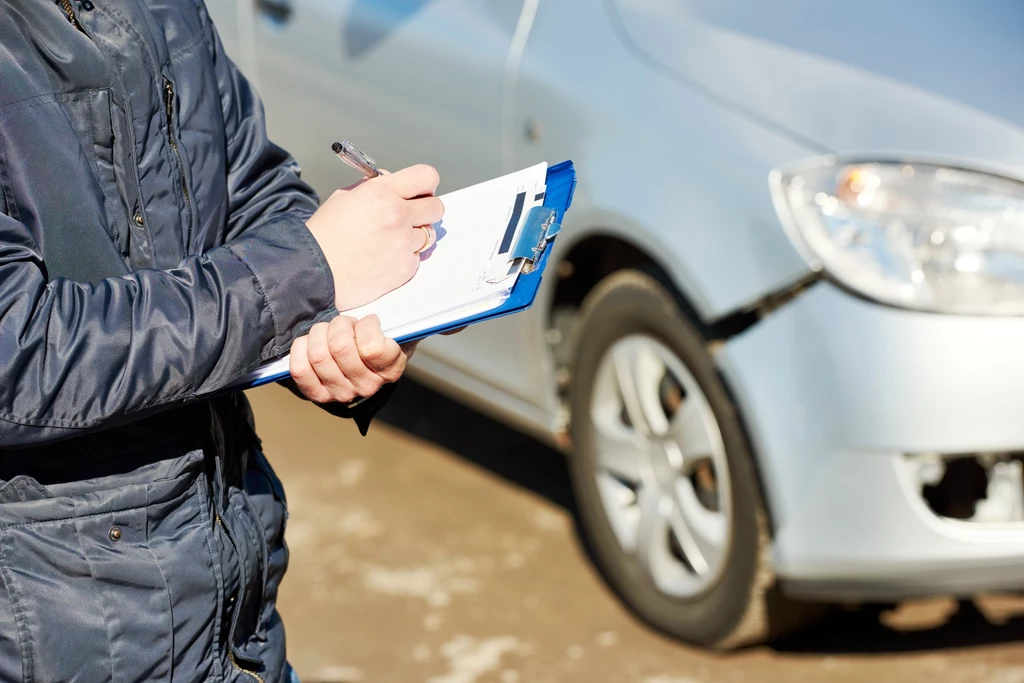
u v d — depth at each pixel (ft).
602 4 10.01
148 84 4.25
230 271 4.00
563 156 9.78
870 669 9.33
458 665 9.68
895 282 8.14
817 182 8.44
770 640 9.42
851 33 9.29
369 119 11.69
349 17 11.80
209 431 4.42
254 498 4.91
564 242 9.88
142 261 4.34
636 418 9.75
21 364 3.67
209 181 4.58
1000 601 10.22
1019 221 8.20
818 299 8.26
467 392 11.87
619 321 9.70
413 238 4.37
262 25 12.77
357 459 13.08
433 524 11.81
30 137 4.02
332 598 10.64
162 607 4.21
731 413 8.73
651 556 9.77
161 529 4.26
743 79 9.04
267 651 4.89
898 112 8.63
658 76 9.36
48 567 4.09
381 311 4.23
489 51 10.48
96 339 3.77
